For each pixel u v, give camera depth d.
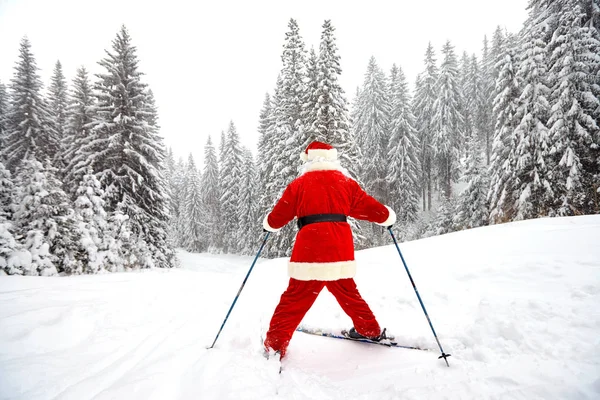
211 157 41.97
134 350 2.38
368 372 2.19
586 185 14.08
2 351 2.23
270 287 4.70
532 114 15.17
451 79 31.39
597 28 14.84
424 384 1.94
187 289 4.61
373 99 30.52
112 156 15.71
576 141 14.12
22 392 1.75
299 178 2.68
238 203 34.97
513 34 32.09
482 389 1.79
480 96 37.25
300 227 2.55
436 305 3.33
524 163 14.96
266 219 2.63
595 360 1.95
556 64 14.30
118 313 3.20
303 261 2.38
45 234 9.52
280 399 1.74
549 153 14.23
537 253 4.57
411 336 2.62
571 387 1.69
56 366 2.07
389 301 3.60
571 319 2.55
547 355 2.08
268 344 2.37
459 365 2.12
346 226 2.51
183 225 43.91
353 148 17.27
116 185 15.52
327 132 15.88
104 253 10.55
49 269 8.78
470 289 3.64
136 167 16.45
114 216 11.70
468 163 24.06
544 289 3.36
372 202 2.63
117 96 16.77
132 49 17.20
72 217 9.87
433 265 4.92
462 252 5.45
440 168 31.67
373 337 2.62
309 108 16.50
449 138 30.70
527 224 7.52
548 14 15.43
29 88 22.31
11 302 3.46
